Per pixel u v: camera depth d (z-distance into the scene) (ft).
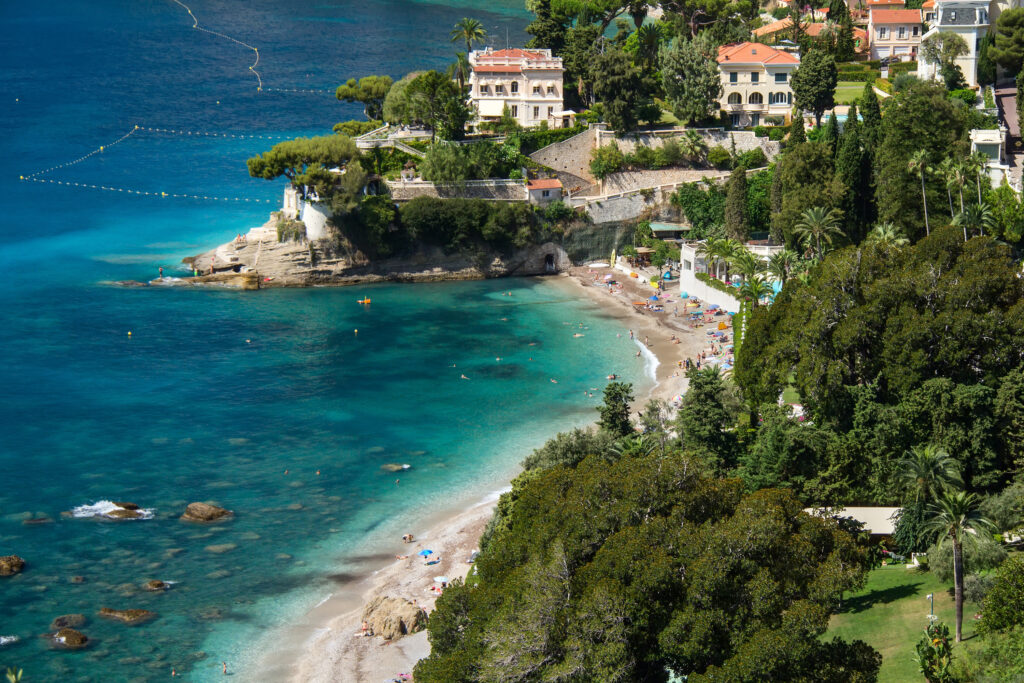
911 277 402.31
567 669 252.21
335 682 336.08
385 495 449.06
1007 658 265.54
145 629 361.92
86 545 408.46
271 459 478.59
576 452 402.72
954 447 369.91
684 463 294.87
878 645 304.50
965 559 307.17
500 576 289.74
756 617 259.39
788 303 443.73
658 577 261.44
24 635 355.97
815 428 388.78
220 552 407.03
